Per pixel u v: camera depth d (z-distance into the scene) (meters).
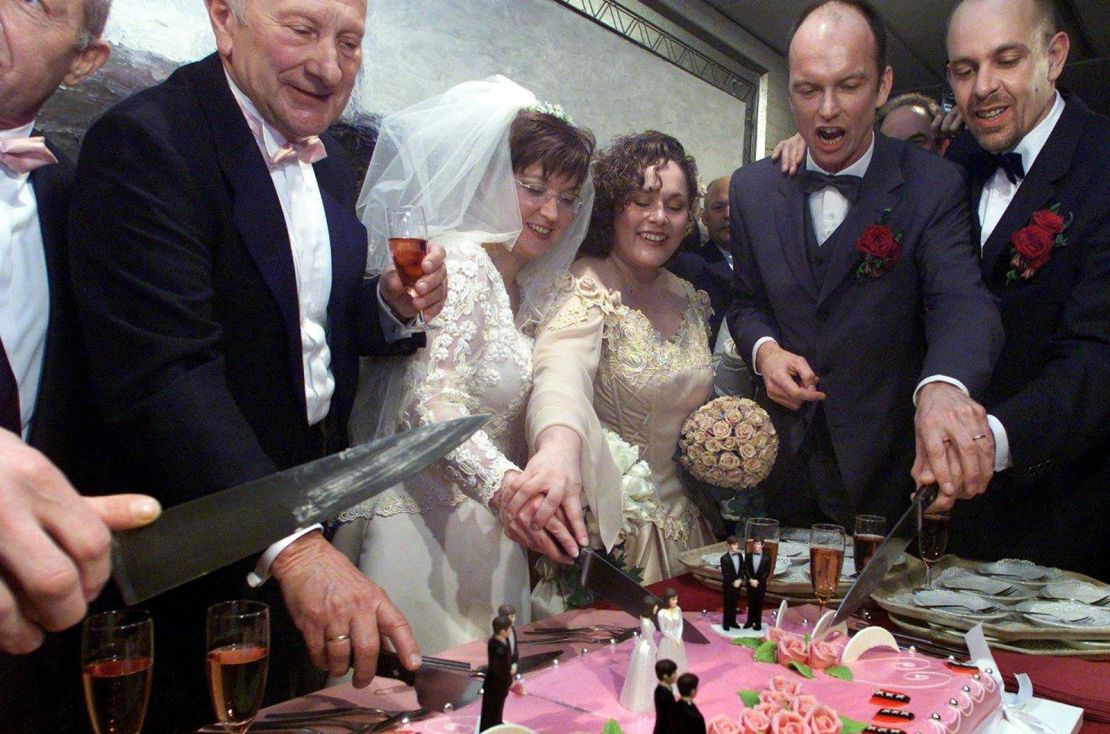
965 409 2.10
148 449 1.48
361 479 0.95
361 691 1.45
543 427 2.11
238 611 1.28
